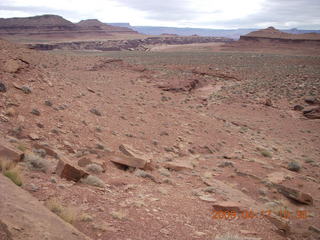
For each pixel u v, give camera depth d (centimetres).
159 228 745
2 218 460
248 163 1966
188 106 4616
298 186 1617
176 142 2156
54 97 2083
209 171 1653
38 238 455
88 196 824
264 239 843
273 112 4775
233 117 4341
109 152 1498
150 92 5231
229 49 19838
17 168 803
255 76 7450
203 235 766
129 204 867
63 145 1436
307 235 991
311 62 9256
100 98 2777
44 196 725
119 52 17325
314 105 4928
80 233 545
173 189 1190
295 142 3275
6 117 1452
